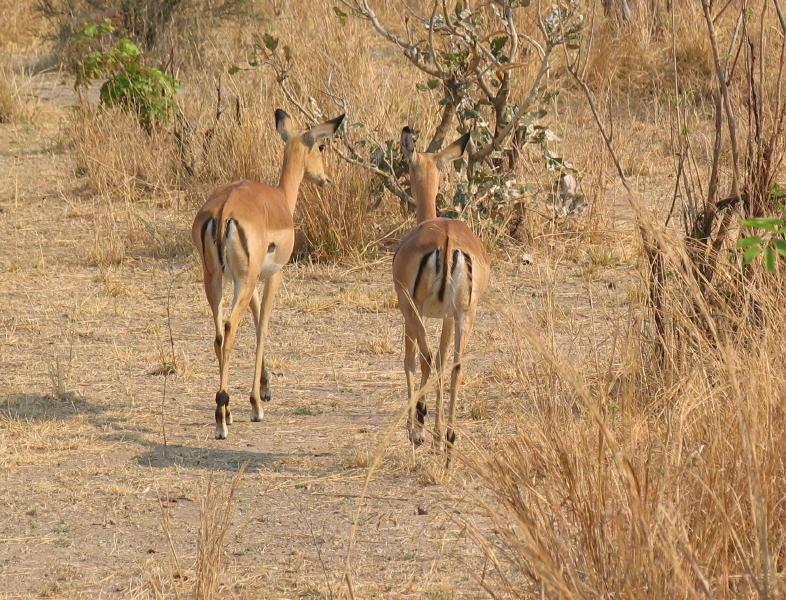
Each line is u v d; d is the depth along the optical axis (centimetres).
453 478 963
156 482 984
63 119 2586
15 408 1177
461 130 1712
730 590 600
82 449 1066
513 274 1625
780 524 646
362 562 815
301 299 1570
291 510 919
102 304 1547
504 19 1816
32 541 867
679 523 607
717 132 1052
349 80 2084
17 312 1512
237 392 1246
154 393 1237
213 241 1088
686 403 727
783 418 695
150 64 2761
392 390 1241
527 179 1870
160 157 2128
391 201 1859
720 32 2533
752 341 830
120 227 1903
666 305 995
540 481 753
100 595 771
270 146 1970
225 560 816
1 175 2216
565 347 1239
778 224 652
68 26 3006
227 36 3002
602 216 1778
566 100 2252
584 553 642
